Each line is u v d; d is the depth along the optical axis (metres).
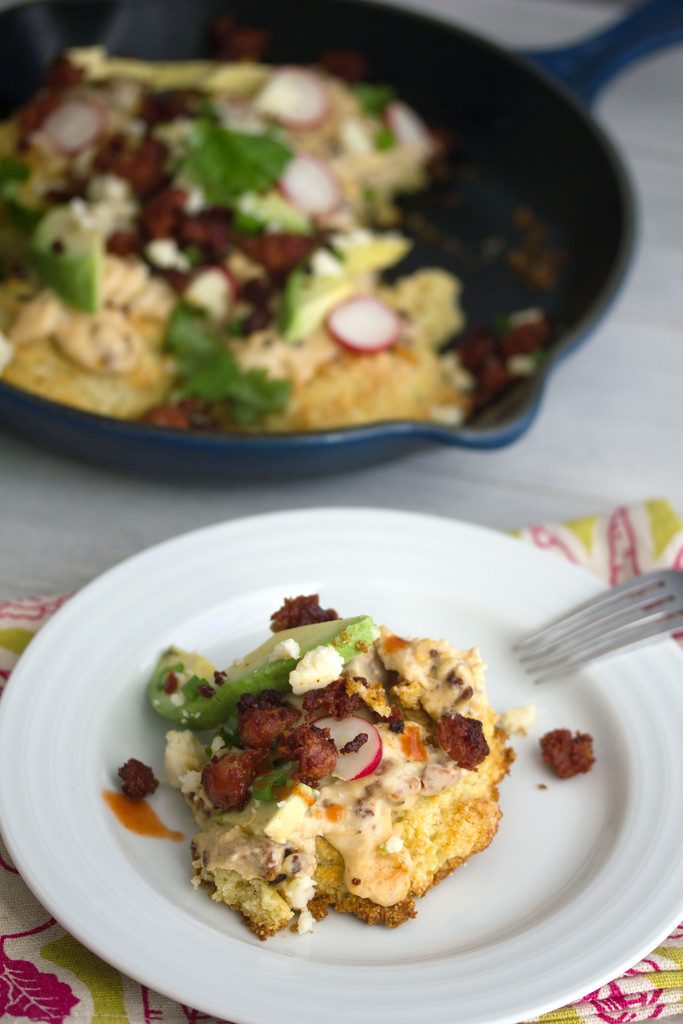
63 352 0.84
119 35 1.04
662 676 0.67
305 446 0.75
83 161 0.92
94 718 0.63
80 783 0.61
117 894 0.58
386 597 0.70
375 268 0.93
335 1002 0.56
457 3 1.28
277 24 1.07
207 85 1.00
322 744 0.59
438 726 0.61
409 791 0.59
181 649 0.66
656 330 0.96
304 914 0.59
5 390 0.75
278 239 0.87
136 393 0.84
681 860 0.60
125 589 0.67
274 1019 0.55
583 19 1.27
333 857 0.59
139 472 0.79
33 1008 0.57
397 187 1.01
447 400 0.87
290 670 0.61
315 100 1.01
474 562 0.71
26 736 0.62
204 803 0.60
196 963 0.56
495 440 0.77
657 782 0.64
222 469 0.78
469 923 0.60
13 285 0.87
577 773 0.65
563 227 1.00
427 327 0.92
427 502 0.83
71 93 0.95
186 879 0.60
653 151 1.14
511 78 1.03
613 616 0.69
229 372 0.83
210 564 0.69
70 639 0.65
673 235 1.04
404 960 0.58
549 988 0.56
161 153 0.90
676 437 0.89
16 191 0.90
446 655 0.62
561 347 0.82
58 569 0.77
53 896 0.57
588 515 0.84
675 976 0.60
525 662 0.68
